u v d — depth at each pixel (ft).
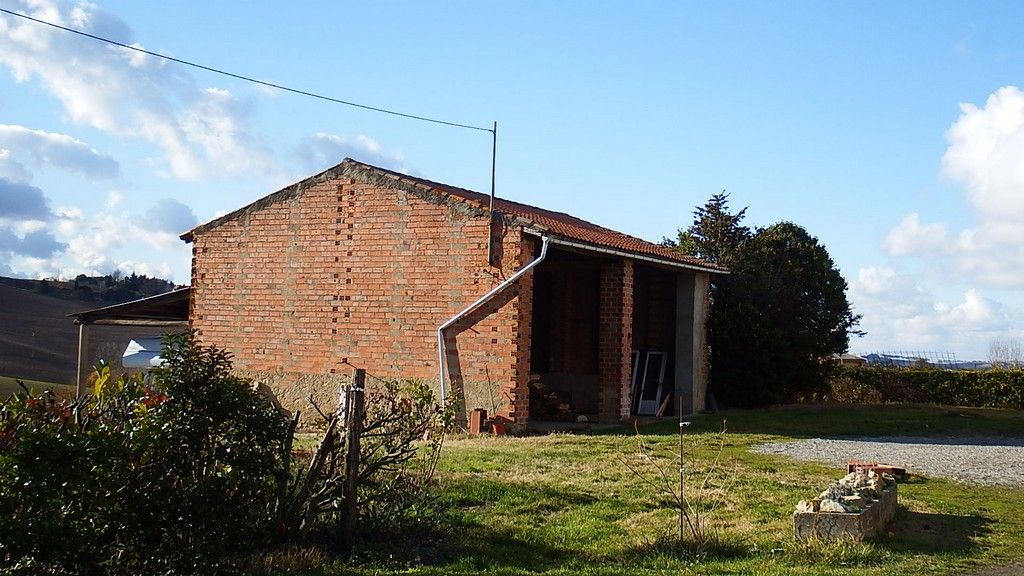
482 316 58.65
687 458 46.73
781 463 46.65
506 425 57.16
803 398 103.24
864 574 26.20
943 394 108.17
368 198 63.41
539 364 80.59
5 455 20.39
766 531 31.53
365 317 62.95
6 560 20.01
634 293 82.53
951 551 29.60
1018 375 105.50
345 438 27.58
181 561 22.58
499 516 32.27
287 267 66.03
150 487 22.71
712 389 86.33
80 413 24.14
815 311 103.04
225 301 68.08
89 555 21.30
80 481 20.95
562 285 79.92
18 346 146.30
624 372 66.80
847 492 31.91
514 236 58.18
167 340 24.62
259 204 67.31
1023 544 30.73
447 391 58.13
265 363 66.23
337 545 27.04
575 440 52.44
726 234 105.19
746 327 85.56
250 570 23.85
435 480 36.14
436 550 28.02
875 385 109.60
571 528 31.24
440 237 60.64
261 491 25.55
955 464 49.24
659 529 31.19
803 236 106.52
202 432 23.81
